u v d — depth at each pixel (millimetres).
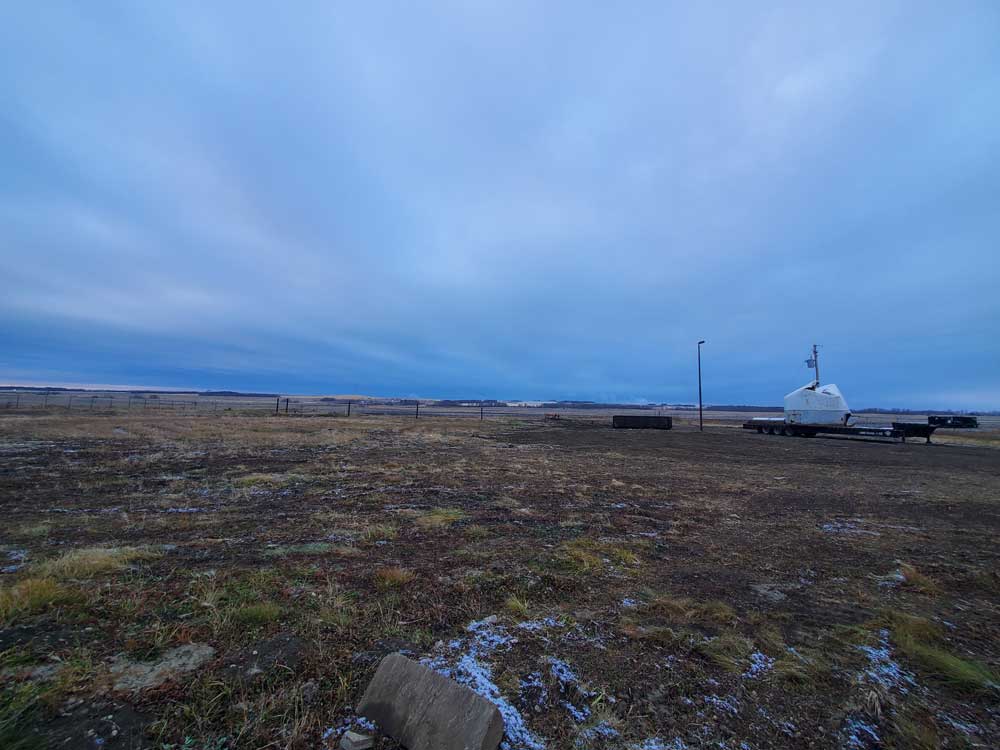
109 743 2297
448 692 2523
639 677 3117
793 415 34312
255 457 14344
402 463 13938
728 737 2580
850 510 9031
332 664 3111
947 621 4203
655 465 15273
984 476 14133
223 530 6520
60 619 3545
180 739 2361
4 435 17656
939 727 2727
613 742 2494
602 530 7090
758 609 4328
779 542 6715
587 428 36375
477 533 6672
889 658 3490
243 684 2840
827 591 4840
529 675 3078
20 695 2605
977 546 6660
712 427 43781
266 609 3807
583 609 4191
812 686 3104
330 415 44750
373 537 6305
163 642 3277
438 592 4426
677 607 4254
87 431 20109
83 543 5742
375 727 2547
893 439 31500
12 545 5590
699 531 7227
